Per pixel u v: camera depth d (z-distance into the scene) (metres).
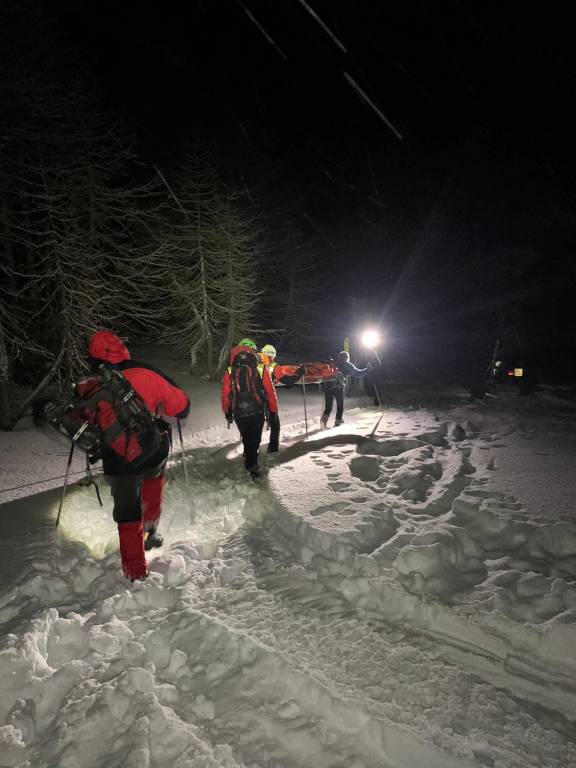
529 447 6.62
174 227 20.91
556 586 3.09
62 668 2.60
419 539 3.67
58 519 4.32
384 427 8.41
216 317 22.25
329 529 3.88
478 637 2.82
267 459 6.91
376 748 2.16
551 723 2.28
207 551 4.08
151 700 2.36
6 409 10.73
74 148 12.47
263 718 2.30
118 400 3.42
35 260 14.50
